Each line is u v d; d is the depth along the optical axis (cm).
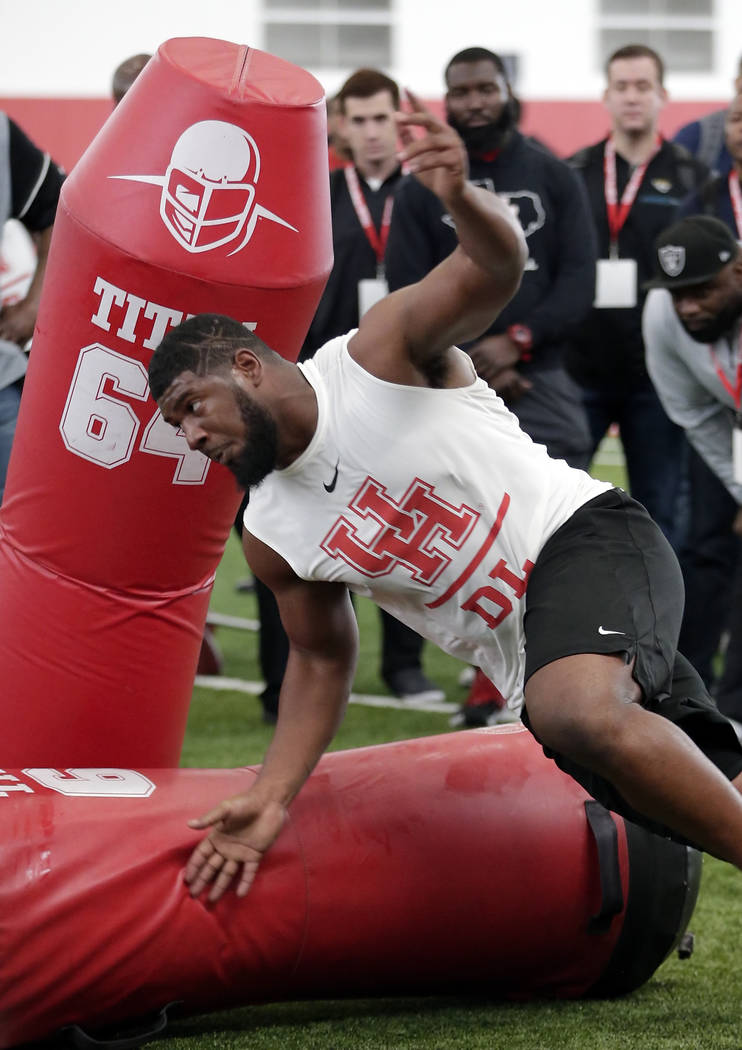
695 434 1134
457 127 1154
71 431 713
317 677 659
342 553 610
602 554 604
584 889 665
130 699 754
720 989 703
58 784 624
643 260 1386
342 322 1299
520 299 1156
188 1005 618
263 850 614
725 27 4097
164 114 680
